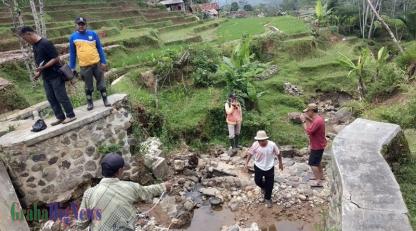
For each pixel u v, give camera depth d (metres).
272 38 19.75
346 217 4.07
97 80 7.59
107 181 3.98
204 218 7.41
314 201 7.64
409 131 8.53
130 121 8.29
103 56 7.51
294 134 11.80
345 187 4.56
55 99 7.06
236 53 13.20
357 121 6.50
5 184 6.32
